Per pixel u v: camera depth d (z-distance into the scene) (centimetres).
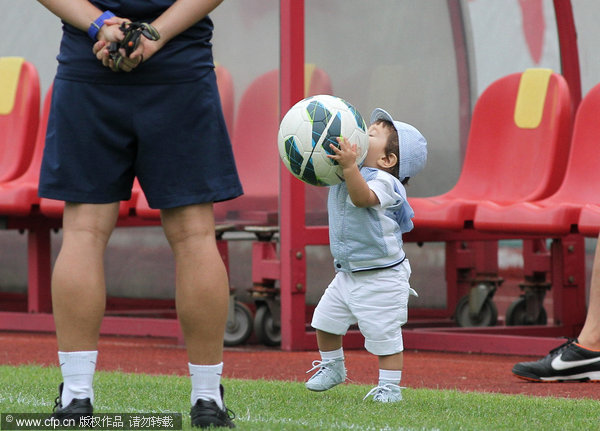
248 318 2166
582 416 1100
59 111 1006
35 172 2611
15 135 2766
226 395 1246
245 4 2470
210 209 1035
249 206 2403
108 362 1828
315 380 1318
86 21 980
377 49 2373
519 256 2903
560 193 2173
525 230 1980
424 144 1398
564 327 2339
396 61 2416
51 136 1020
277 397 1238
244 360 1864
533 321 2411
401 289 1299
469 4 2567
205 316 1009
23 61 2800
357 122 1261
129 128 1001
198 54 1012
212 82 1027
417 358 1959
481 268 2522
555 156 2269
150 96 992
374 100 2367
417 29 2459
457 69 2553
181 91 998
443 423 1034
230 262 2902
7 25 3033
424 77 2481
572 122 2530
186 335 1019
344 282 1317
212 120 1017
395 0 2409
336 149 1238
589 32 2550
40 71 2969
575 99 2533
